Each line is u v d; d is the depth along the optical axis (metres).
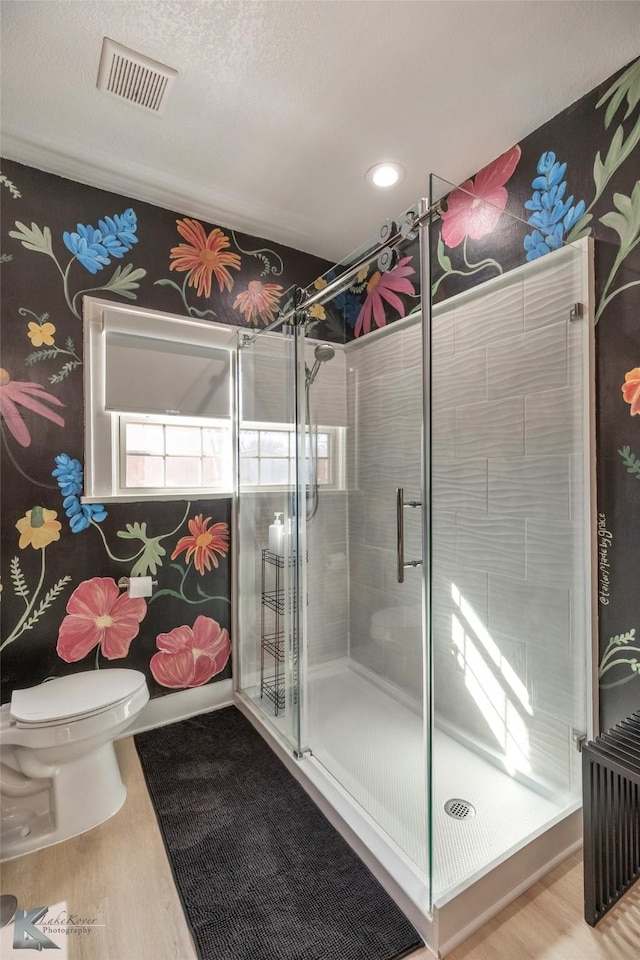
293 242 2.61
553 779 1.63
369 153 1.93
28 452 1.94
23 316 1.92
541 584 1.68
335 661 1.90
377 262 1.75
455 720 1.62
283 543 2.11
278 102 1.66
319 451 2.02
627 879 1.32
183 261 2.31
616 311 1.53
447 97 1.64
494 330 1.71
